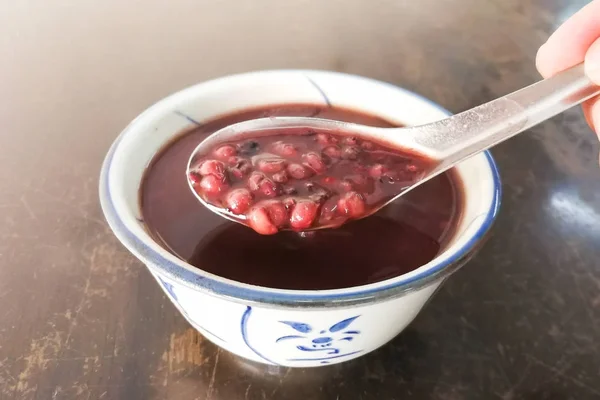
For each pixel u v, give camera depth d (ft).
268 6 1.84
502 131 0.97
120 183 0.94
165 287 0.89
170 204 0.98
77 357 0.99
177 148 1.05
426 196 1.00
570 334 1.03
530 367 1.00
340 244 0.95
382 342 0.93
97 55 1.58
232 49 1.61
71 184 1.23
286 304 0.80
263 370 0.98
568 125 1.40
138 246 0.85
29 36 1.66
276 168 0.98
